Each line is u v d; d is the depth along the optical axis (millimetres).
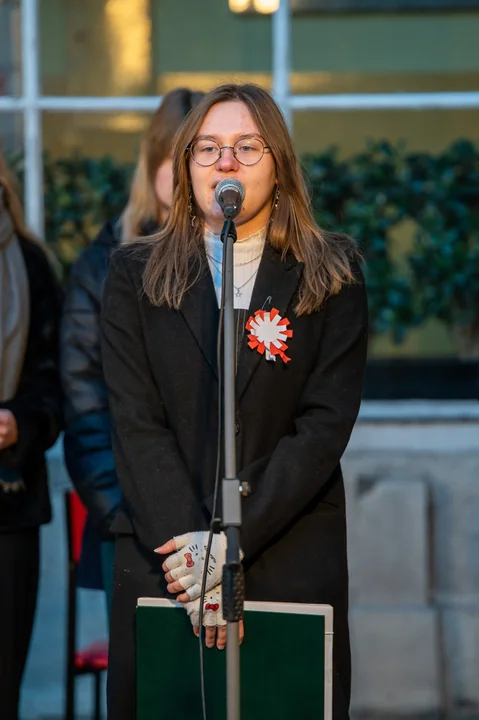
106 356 5242
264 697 4684
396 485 8883
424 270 9625
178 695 4809
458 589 8961
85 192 9594
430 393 9617
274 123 5152
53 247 9562
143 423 5062
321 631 4637
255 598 4910
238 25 9727
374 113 9594
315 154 9586
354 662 8844
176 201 5305
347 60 9828
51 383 6684
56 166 9570
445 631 8883
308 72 9773
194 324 5090
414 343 9672
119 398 5141
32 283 6809
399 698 8828
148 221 6785
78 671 7293
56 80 9641
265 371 4996
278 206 5219
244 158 5082
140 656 4844
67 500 7324
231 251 4527
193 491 4910
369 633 8828
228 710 4230
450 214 9617
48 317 6816
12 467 6281
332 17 9789
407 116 9609
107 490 6242
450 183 9578
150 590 5043
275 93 9523
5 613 6340
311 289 5090
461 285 9594
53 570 9156
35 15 9320
